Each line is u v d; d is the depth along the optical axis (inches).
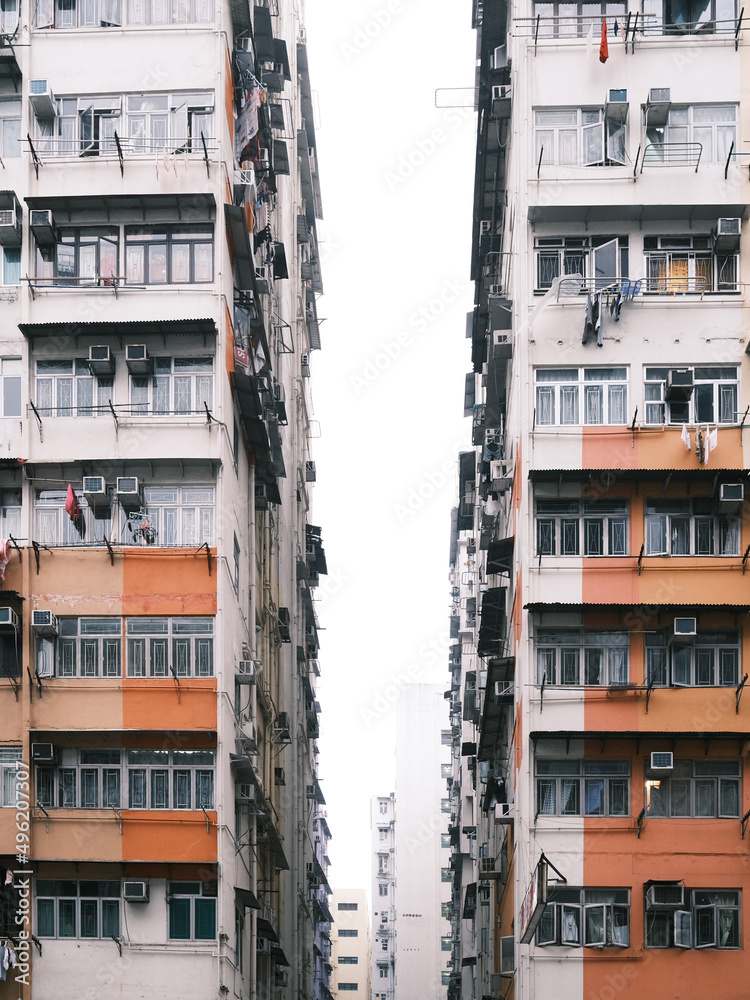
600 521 1222.9
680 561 1208.2
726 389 1238.3
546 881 1142.3
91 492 1152.2
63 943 1094.4
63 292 1196.5
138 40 1236.5
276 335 1867.6
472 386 2095.2
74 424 1177.4
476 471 1987.0
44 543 1166.3
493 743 1542.8
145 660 1139.3
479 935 2063.2
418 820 4239.7
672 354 1242.6
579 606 1189.1
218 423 1171.9
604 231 1267.2
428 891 4180.6
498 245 1540.4
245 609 1338.6
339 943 5290.4
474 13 1615.4
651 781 1179.3
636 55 1285.7
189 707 1128.8
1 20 1250.0
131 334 1187.9
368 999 5433.1
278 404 1577.3
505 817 1275.8
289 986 1899.6
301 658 2171.5
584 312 1251.2
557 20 1301.7
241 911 1252.5
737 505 1205.7
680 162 1263.5
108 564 1155.9
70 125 1227.2
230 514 1209.4
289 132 2081.7
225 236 1223.5
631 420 1234.6
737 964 1141.7
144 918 1099.3
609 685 1195.3
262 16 1448.1
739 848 1163.3
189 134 1222.3
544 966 1143.0
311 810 2566.4
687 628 1179.3
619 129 1278.3
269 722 1641.2
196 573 1152.8
